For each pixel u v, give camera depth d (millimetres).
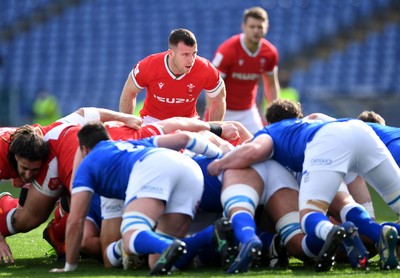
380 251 19812
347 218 21141
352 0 75688
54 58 80250
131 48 78188
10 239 28844
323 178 20312
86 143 20641
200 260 20719
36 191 22906
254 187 20766
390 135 24250
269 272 19547
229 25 76062
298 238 20453
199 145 21516
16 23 84062
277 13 76000
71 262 20219
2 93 72188
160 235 19906
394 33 73312
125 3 82125
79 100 76438
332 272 19578
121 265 21031
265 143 21297
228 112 39094
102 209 21438
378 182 21703
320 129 20953
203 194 21625
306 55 73000
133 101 29766
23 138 21812
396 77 70062
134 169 19703
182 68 27672
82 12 82812
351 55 72312
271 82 39344
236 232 19531
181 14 78875
